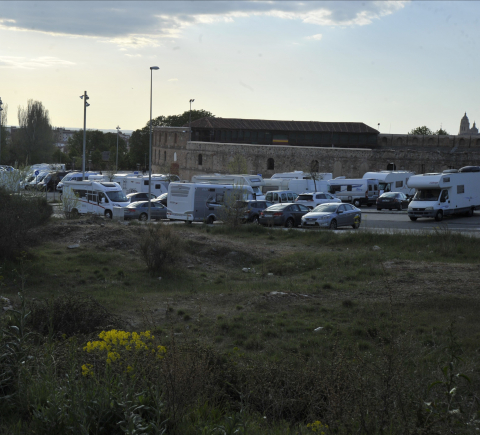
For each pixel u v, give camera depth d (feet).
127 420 14.48
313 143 275.59
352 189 171.73
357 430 15.21
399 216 130.31
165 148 310.86
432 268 57.82
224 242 76.38
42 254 61.77
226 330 35.99
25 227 57.26
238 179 145.18
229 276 60.34
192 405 17.93
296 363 25.54
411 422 14.84
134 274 57.67
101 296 46.26
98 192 119.85
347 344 30.83
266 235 91.15
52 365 20.02
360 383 16.40
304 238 86.69
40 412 16.17
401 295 44.68
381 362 18.62
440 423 14.79
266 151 249.14
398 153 232.32
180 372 17.79
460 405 15.78
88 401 15.97
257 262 69.41
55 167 230.27
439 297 43.09
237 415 16.58
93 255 62.64
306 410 19.40
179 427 16.12
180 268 61.36
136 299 46.06
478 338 32.24
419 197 117.19
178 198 110.93
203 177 151.02
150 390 16.79
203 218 110.73
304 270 62.54
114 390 16.75
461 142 250.57
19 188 79.30
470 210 123.54
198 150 273.75
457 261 64.95
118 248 68.69
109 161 365.81
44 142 294.66
